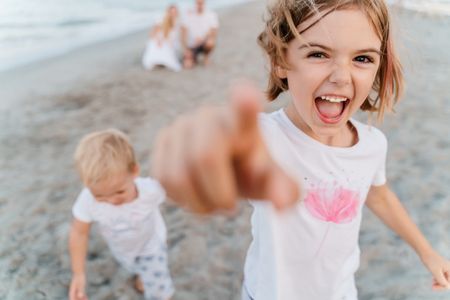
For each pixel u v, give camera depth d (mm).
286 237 1368
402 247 2818
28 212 3447
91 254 2914
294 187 400
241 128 371
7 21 13000
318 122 1264
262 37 1497
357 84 1213
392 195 1678
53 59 9062
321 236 1383
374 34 1208
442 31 5094
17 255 2955
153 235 2438
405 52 1741
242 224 3150
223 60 7938
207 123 380
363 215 3168
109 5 16406
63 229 3232
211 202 377
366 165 1451
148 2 17250
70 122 5285
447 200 3203
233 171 382
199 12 7535
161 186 388
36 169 4148
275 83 1454
